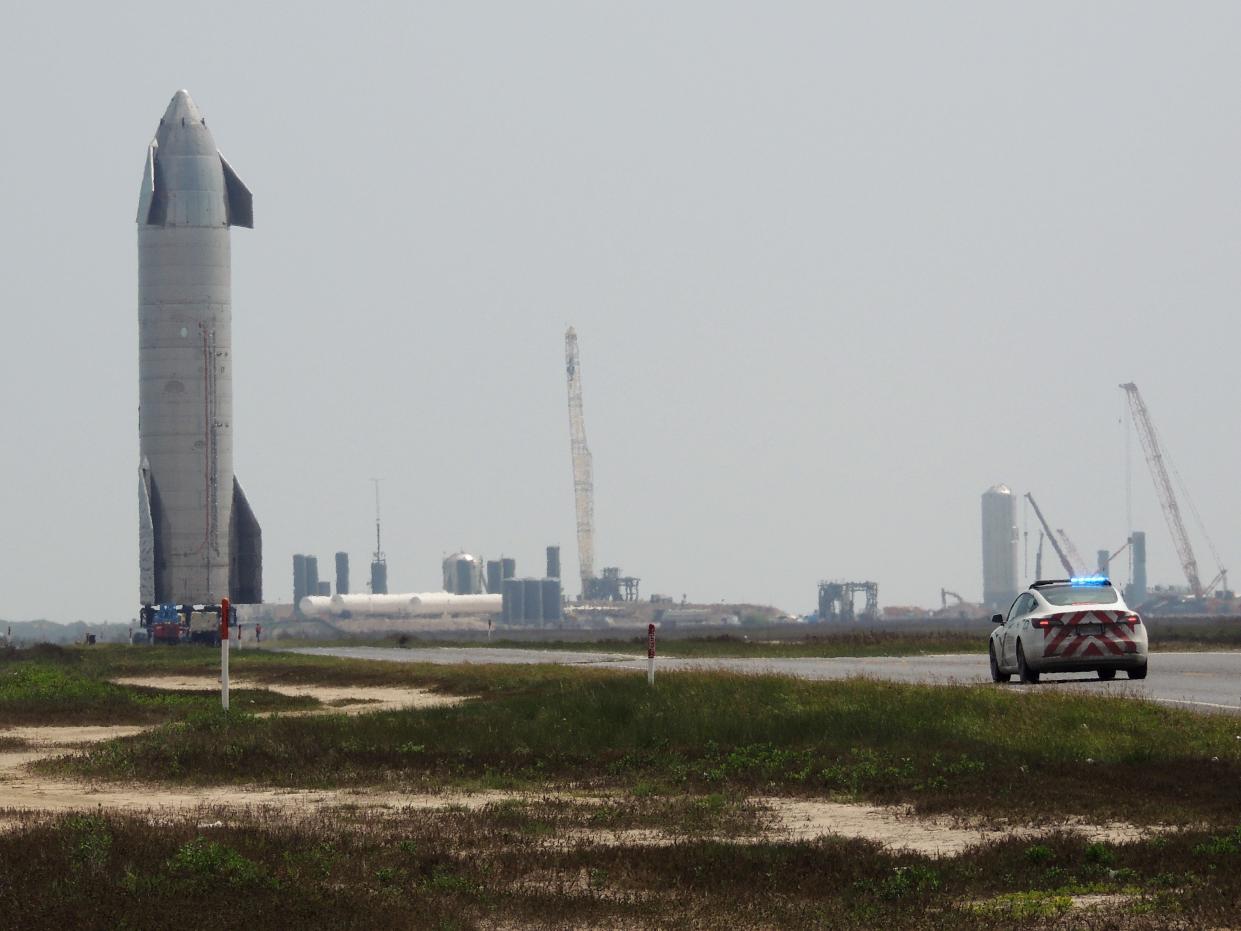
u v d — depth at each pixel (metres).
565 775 57.91
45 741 77.75
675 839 43.34
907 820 46.03
